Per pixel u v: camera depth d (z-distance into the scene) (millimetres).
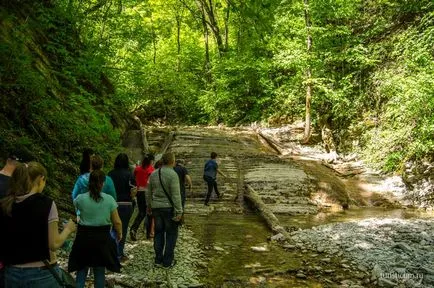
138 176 7859
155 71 26281
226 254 7609
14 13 10391
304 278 6438
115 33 14914
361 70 18969
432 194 12664
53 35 12156
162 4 30312
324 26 19641
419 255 7469
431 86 13242
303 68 18469
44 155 8430
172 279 6020
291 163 15273
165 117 28125
